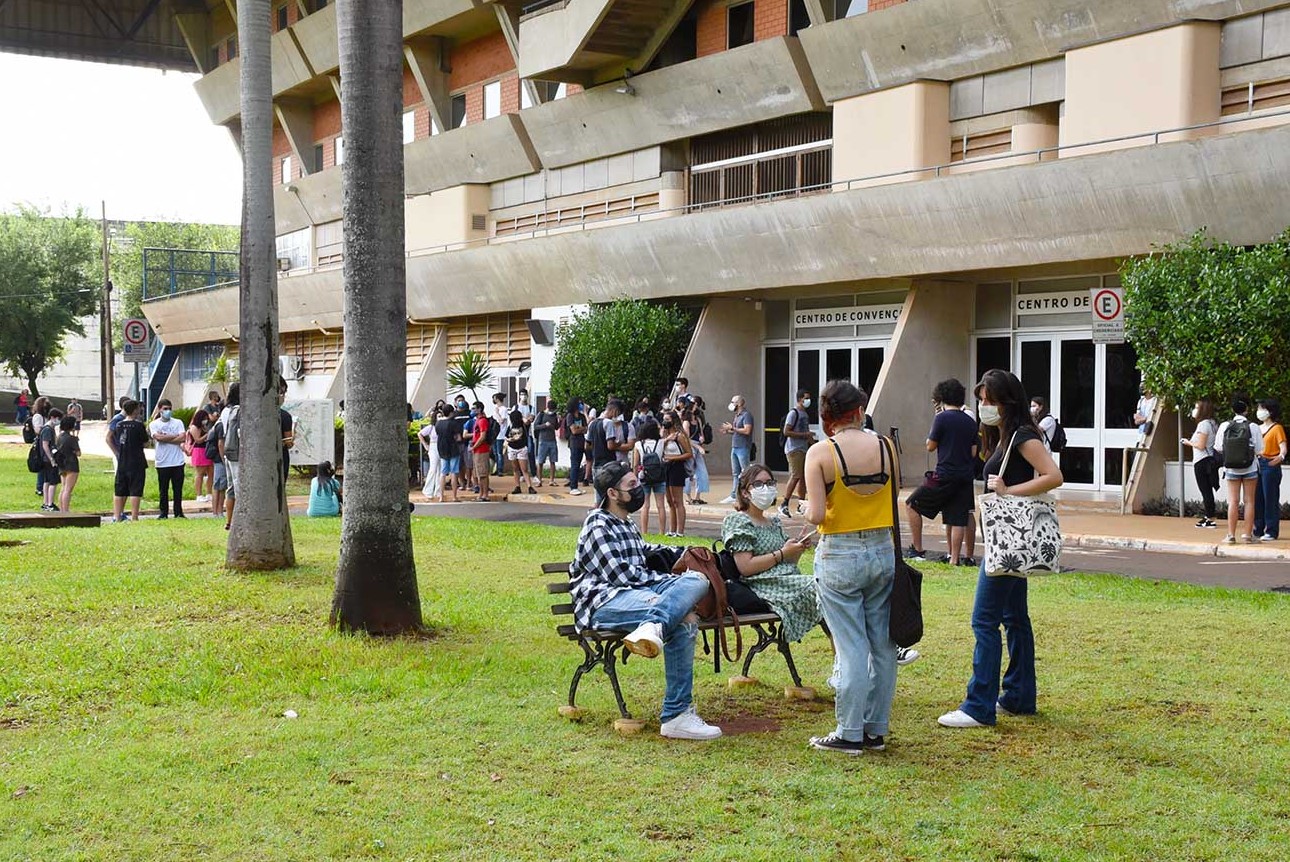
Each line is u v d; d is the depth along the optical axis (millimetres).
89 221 82812
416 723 7547
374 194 10148
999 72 25969
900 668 8969
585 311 35562
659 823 5773
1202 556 16516
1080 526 19531
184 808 5977
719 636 8281
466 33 42656
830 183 29172
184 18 58406
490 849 5465
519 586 12977
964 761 6711
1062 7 23734
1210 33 22297
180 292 63438
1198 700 7977
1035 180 22859
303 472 30984
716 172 33094
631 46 33719
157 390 67688
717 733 7191
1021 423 7254
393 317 10258
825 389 6812
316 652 9484
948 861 5305
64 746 7094
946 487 14086
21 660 9211
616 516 7633
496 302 39250
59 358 83562
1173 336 20125
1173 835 5578
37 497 26656
